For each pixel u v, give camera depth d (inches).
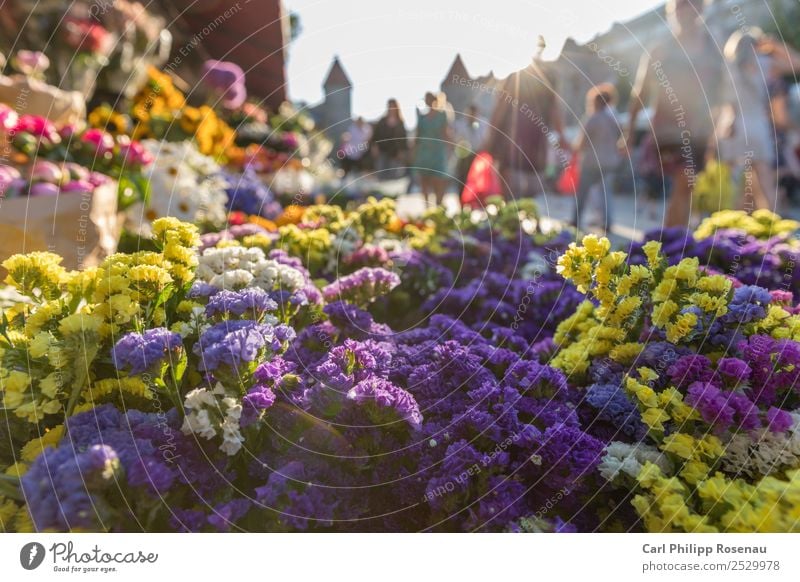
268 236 90.2
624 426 49.6
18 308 52.7
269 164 167.3
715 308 53.7
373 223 112.0
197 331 50.3
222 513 39.2
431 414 48.0
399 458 43.6
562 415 49.6
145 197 99.7
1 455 44.5
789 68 194.5
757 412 46.9
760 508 40.3
